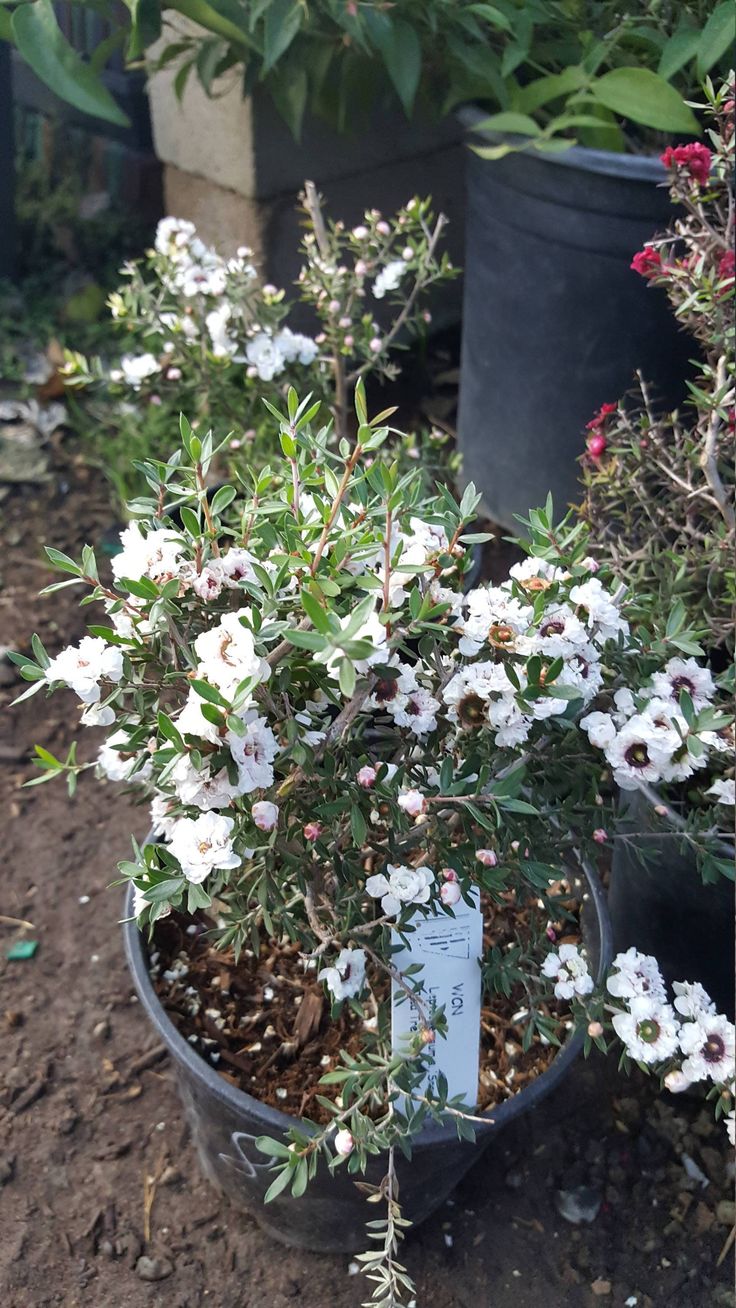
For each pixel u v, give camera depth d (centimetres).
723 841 39
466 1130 30
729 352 39
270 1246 40
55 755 56
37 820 54
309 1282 39
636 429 45
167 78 71
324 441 31
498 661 31
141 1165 42
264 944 40
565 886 39
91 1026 46
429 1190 36
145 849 28
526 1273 39
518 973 32
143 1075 45
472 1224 41
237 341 50
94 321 81
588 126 55
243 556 30
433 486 51
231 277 49
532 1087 33
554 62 60
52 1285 39
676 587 40
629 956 32
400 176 76
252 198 70
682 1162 42
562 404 58
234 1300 39
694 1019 31
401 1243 40
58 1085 44
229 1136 34
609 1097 44
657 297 53
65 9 83
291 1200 36
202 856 27
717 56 49
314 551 29
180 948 40
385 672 27
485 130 54
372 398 76
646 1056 30
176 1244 40
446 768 29
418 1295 39
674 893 41
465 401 65
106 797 55
